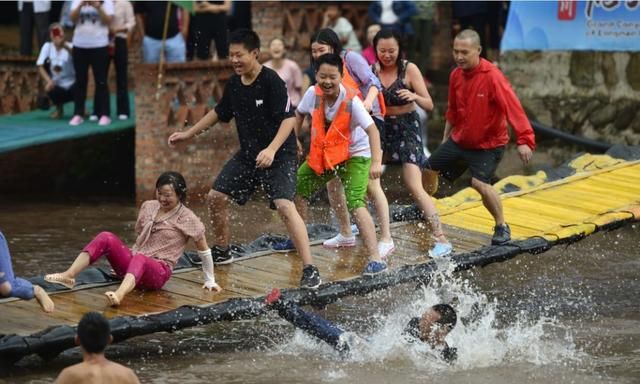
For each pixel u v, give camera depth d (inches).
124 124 1642.5
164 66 1562.5
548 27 1626.5
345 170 1011.3
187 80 1601.9
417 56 1840.6
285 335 962.7
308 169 1026.1
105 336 696.4
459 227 1191.6
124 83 1692.9
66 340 823.1
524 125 1053.2
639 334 989.8
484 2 1788.9
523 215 1236.5
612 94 1600.6
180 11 1813.5
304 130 1569.9
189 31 1827.0
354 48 1744.6
